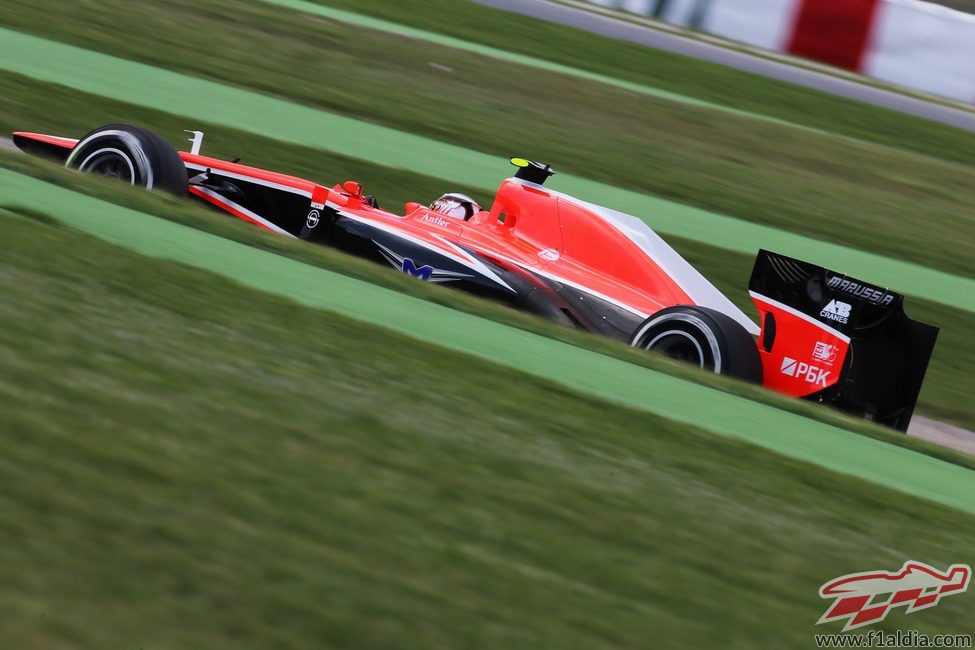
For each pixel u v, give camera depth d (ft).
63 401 49.96
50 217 79.97
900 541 62.95
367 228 104.32
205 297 71.26
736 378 86.33
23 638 34.45
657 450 66.54
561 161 176.35
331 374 63.62
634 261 95.76
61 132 138.31
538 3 303.48
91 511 41.86
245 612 38.91
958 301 156.97
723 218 168.66
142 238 81.66
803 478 69.05
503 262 98.63
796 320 89.56
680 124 214.90
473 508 51.62
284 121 163.43
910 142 246.47
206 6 217.56
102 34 184.24
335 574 42.68
